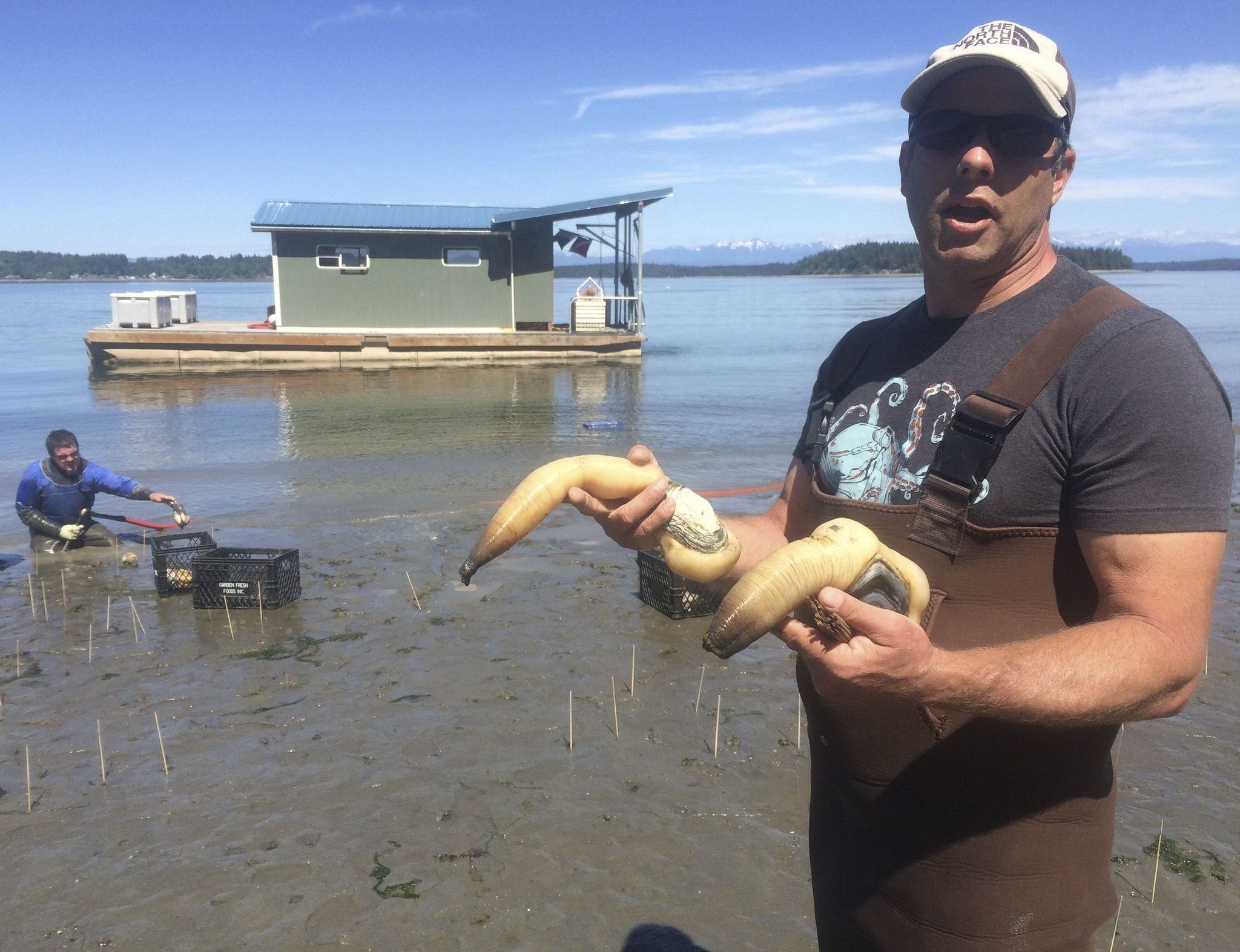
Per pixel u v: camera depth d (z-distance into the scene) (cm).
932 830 207
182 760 555
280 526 1086
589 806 503
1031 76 197
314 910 424
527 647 715
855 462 229
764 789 517
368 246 3052
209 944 404
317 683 656
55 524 1005
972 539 199
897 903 215
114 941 406
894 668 162
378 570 912
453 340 3009
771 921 413
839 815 233
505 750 561
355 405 2159
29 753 566
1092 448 183
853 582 179
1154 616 171
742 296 12800
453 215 3225
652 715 604
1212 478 174
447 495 1241
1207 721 586
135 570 946
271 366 2931
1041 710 163
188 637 748
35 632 765
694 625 760
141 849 470
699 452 1587
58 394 2372
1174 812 488
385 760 552
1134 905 416
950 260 213
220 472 1409
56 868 456
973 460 197
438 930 410
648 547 233
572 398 2305
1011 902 201
